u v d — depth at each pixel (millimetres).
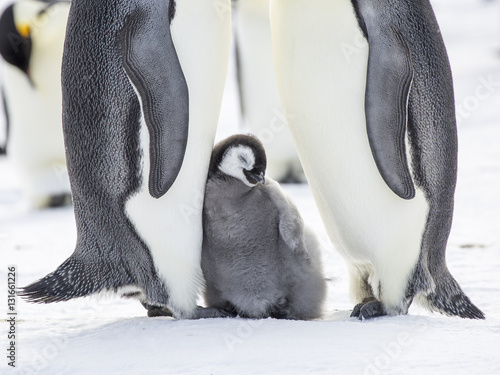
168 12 7793
